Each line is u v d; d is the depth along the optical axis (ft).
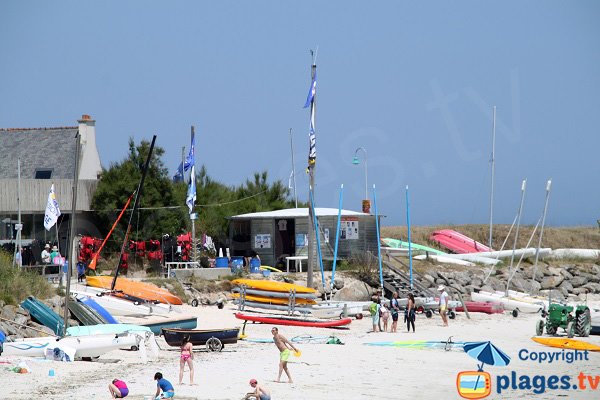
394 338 223.71
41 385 147.02
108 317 217.56
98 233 302.25
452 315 277.23
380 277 291.58
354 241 318.24
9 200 294.46
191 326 225.15
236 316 242.99
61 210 297.33
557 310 230.27
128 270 293.23
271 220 314.55
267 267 304.50
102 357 183.01
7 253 251.39
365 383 155.84
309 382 155.43
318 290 287.89
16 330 196.85
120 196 299.58
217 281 277.23
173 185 317.22
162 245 298.15
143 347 179.11
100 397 136.05
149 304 234.58
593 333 235.20
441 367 176.65
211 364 174.70
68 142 328.70
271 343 209.05
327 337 217.97
